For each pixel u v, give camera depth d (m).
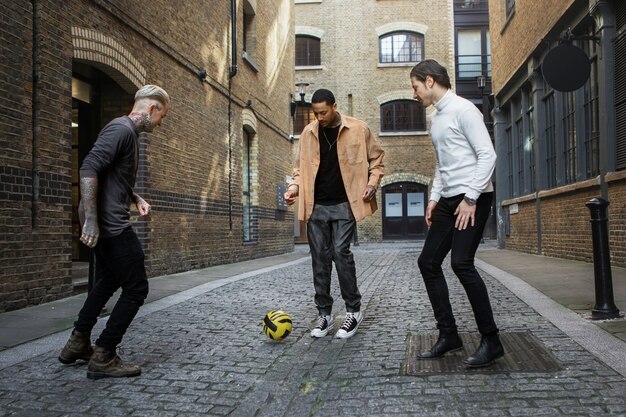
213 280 7.80
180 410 2.68
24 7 5.41
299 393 2.93
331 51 25.19
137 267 3.23
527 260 10.52
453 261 3.21
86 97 7.77
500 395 2.70
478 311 3.18
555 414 2.43
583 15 8.91
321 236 4.29
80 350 3.37
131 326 4.57
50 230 5.73
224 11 11.10
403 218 24.47
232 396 2.88
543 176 11.76
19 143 5.33
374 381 3.03
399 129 24.81
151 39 8.00
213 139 10.46
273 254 14.52
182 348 3.85
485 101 23.98
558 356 3.30
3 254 5.08
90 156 3.08
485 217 3.23
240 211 11.91
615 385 2.76
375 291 6.61
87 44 6.44
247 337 4.18
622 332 3.86
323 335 4.18
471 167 3.24
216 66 10.62
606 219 4.42
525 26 12.34
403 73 24.81
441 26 24.81
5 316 4.89
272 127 14.54
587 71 7.11
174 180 8.74
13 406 2.72
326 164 4.27
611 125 8.13
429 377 3.04
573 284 6.44
